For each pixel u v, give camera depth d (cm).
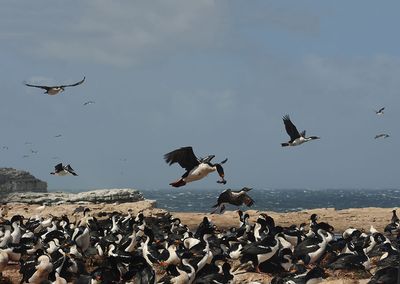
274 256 2516
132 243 2958
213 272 2353
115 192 6919
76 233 2952
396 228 4331
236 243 2853
